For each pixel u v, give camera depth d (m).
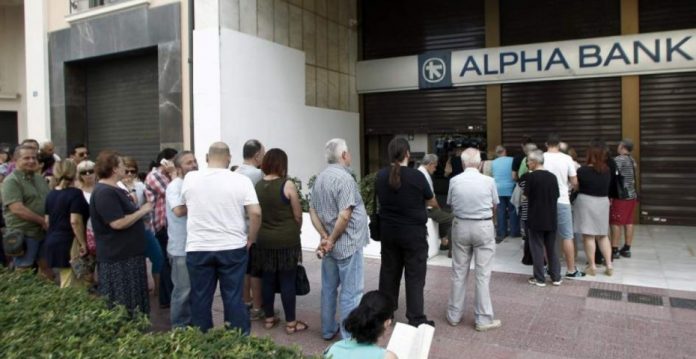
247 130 9.47
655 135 10.52
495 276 6.60
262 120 9.82
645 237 9.19
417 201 4.69
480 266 4.83
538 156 6.02
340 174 4.46
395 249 4.82
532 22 11.50
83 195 4.88
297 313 5.42
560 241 7.03
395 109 12.92
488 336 4.66
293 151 10.62
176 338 2.77
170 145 9.68
